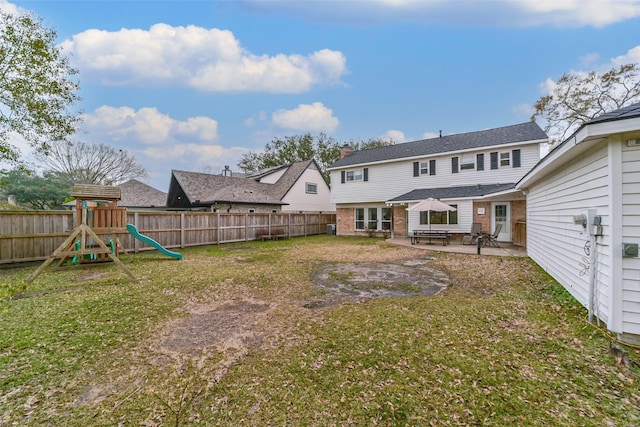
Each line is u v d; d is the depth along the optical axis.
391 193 17.61
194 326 4.15
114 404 2.48
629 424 2.16
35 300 5.24
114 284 6.43
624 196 3.46
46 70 9.58
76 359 3.21
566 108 18.17
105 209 9.18
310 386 2.73
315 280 6.86
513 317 4.28
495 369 2.91
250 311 4.77
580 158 4.73
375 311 4.66
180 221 12.96
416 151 17.06
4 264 8.29
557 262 6.22
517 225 12.70
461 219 13.80
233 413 2.38
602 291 3.85
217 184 22.91
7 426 2.21
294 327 4.09
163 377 2.88
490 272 7.32
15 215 8.50
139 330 4.00
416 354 3.25
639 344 3.35
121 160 31.48
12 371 2.94
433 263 8.77
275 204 21.70
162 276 7.19
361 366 3.04
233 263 9.08
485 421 2.23
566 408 2.34
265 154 35.72
